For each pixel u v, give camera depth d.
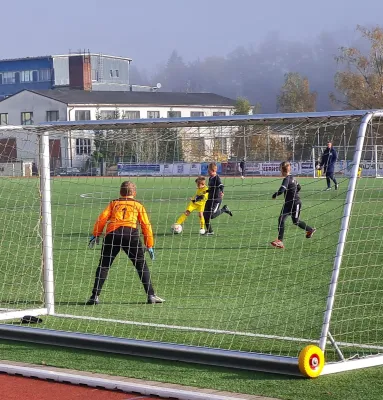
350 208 8.23
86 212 26.62
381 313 11.09
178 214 25.95
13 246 18.61
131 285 13.67
